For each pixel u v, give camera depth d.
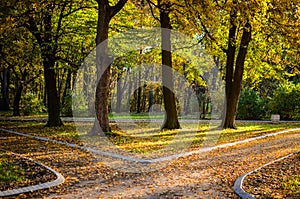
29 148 13.25
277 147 14.73
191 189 7.88
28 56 21.14
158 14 21.78
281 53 24.70
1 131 19.20
